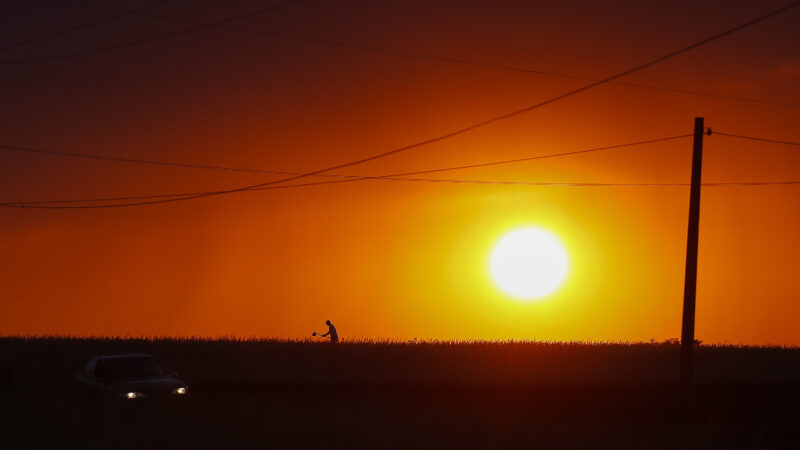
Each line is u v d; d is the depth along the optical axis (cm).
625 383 13412
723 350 18350
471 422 8269
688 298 11344
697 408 11025
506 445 6981
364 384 13150
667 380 13762
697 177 11512
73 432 7488
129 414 8375
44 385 12344
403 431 7588
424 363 15625
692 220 11488
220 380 13588
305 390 12394
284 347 18375
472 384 13188
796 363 15925
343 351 17512
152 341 19975
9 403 9262
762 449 7381
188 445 6950
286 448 6775
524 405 11162
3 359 16875
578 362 15888
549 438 7369
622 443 7219
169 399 9438
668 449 7000
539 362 15838
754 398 12000
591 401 11606
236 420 8075
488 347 18550
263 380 13575
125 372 10112
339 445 6919
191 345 18925
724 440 7631
